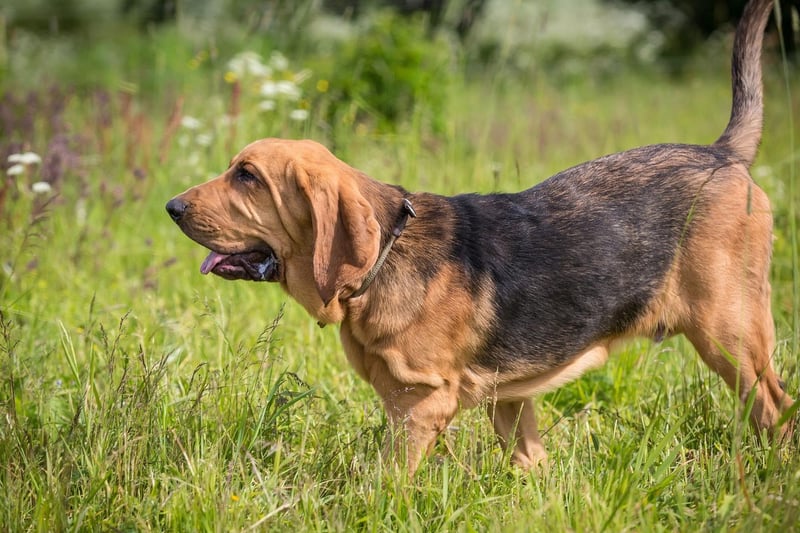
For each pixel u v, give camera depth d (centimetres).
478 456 623
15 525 526
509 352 618
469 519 536
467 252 613
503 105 1714
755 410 631
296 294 621
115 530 510
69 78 2097
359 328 609
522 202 648
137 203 1135
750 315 625
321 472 586
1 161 1024
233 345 766
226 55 1761
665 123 1691
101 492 556
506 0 2378
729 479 557
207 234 608
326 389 718
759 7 681
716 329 625
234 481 566
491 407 665
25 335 830
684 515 525
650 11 2881
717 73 2427
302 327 848
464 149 1321
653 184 639
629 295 629
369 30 1541
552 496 520
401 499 545
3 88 1592
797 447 578
